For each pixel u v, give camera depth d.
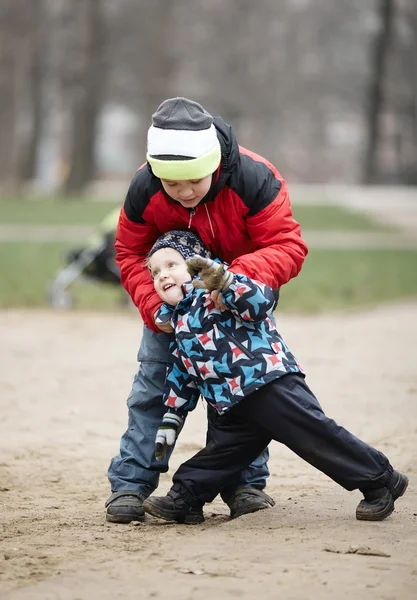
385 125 192.50
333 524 12.95
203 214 12.95
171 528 13.16
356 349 28.91
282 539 12.27
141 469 13.68
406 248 69.81
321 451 12.77
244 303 12.23
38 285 46.12
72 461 17.39
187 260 12.18
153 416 13.71
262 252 12.80
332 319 36.34
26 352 28.31
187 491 13.18
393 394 22.78
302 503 14.27
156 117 12.38
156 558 11.61
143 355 13.66
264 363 12.57
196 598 10.32
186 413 13.25
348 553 11.63
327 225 87.38
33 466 17.05
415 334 31.95
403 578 10.77
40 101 153.50
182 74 182.25
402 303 42.84
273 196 12.84
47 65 151.25
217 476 13.13
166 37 157.50
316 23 195.12
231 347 12.55
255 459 13.31
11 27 142.62
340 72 195.38
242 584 10.66
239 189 12.69
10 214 94.00
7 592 10.59
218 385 12.62
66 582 10.84
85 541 12.48
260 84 188.38
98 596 10.44
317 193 139.25
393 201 117.00
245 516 13.50
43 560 11.65
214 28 182.88
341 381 24.25
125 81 164.75
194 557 11.60
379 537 12.27
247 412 12.77
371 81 170.00
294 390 12.66
